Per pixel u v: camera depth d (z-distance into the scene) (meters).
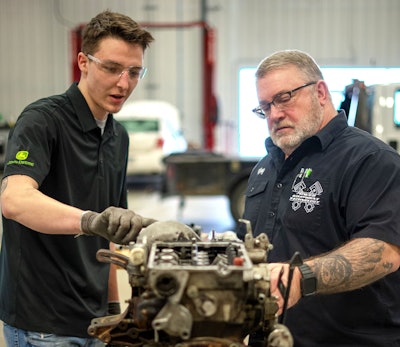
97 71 1.82
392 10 11.55
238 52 11.88
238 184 6.26
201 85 11.86
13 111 12.08
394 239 1.50
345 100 2.95
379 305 1.70
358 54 11.71
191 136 12.01
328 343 1.70
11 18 11.83
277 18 11.74
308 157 1.80
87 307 1.93
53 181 1.87
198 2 11.69
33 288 1.86
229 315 1.15
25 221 1.56
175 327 1.10
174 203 9.17
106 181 2.01
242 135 10.32
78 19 11.83
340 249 1.49
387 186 1.58
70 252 1.87
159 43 11.85
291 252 1.76
